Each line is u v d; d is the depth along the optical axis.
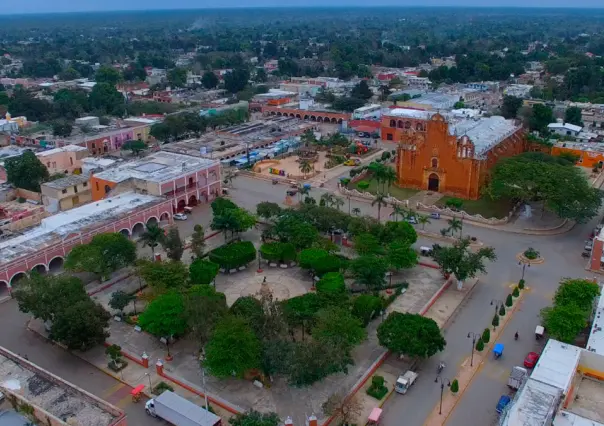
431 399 79.62
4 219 141.88
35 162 166.62
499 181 144.62
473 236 135.25
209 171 162.50
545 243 131.12
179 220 148.25
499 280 113.81
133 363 88.56
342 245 130.38
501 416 67.56
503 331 95.62
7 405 68.00
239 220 131.38
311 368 76.06
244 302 91.44
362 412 76.81
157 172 156.25
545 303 104.38
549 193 134.62
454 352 90.25
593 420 66.00
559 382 70.62
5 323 100.94
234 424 69.69
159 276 102.56
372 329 96.38
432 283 112.56
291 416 76.19
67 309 87.94
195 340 91.00
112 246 111.38
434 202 158.00
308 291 109.31
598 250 114.88
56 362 89.38
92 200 161.88
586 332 92.31
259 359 80.25
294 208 147.38
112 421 64.31
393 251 112.19
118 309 101.69
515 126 193.12
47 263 117.38
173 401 75.38
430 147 163.00
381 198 145.38
